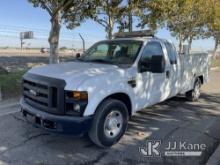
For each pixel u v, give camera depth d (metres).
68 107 4.43
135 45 5.92
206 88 12.18
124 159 4.55
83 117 4.39
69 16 11.73
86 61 5.98
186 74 7.84
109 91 4.76
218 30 25.94
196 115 7.33
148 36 6.73
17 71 12.64
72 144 5.05
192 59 8.20
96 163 4.38
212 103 8.84
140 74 5.55
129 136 5.57
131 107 5.38
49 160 4.42
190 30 22.39
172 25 20.34
